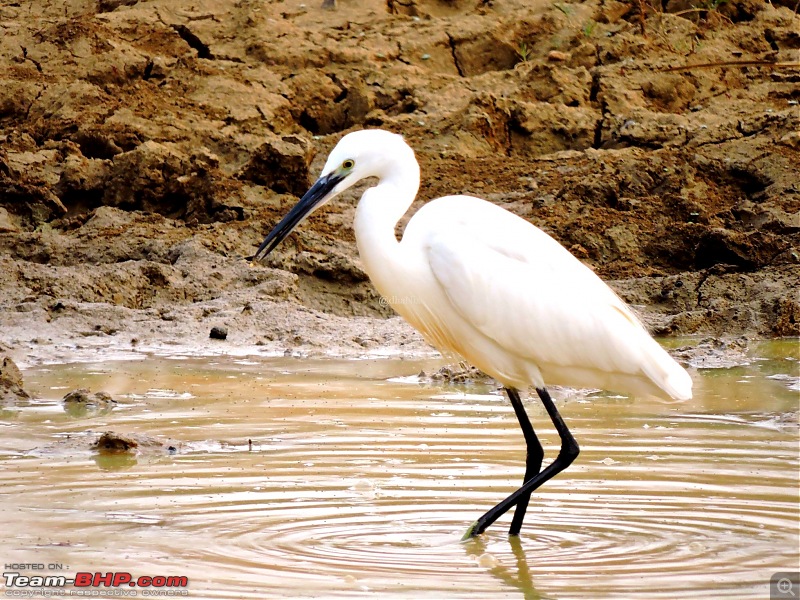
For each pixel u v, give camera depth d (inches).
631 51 970.7
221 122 845.2
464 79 939.3
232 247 676.1
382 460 355.9
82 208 739.4
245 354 547.8
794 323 590.6
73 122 813.2
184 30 961.5
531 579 253.1
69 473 337.7
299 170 741.9
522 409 315.3
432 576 254.7
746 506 309.4
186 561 259.8
